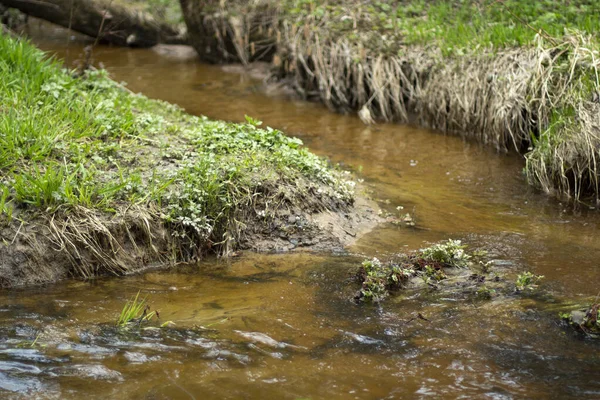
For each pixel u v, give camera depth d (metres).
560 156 7.48
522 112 8.71
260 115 10.30
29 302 5.22
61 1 13.55
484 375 4.29
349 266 5.81
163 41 14.49
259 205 6.34
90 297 5.33
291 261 5.95
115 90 8.73
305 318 5.00
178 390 4.16
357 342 4.67
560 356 4.46
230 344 4.65
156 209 6.02
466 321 4.90
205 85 11.82
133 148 6.77
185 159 6.58
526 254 6.00
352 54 10.56
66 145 6.51
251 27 12.57
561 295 5.23
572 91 7.86
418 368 4.37
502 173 8.11
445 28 10.66
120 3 14.16
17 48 8.28
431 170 8.19
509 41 9.29
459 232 6.50
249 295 5.36
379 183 7.71
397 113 10.20
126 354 4.53
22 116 6.77
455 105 9.46
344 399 4.07
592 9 9.91
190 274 5.76
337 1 11.91
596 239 6.34
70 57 13.39
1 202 5.61
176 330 4.82
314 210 6.49
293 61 11.17
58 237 5.64
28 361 4.43
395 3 11.90
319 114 10.45
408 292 5.35
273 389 4.17
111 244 5.75
